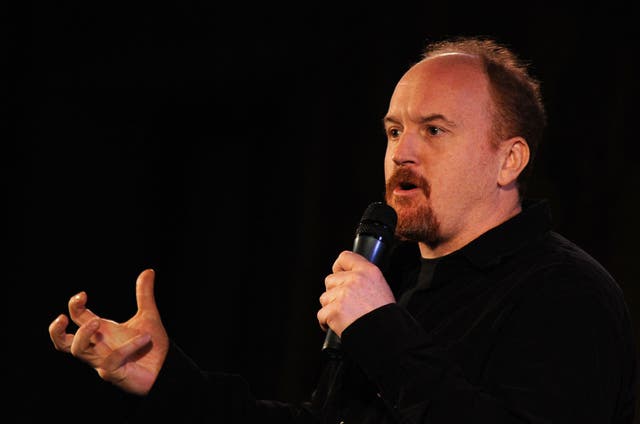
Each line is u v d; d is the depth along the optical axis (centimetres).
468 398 415
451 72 518
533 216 507
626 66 1289
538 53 1379
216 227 1991
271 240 1900
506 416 414
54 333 486
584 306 439
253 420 526
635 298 1238
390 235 500
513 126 516
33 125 1836
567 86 1338
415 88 518
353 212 1708
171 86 1850
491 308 467
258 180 1944
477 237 506
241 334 1930
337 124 1739
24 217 1848
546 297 449
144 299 524
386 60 1628
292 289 1819
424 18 1553
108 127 1933
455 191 507
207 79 1816
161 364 514
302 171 1827
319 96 1773
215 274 1975
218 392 523
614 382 439
